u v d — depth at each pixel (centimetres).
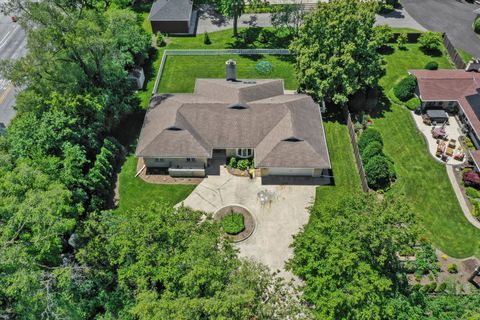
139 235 3153
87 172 4534
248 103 4906
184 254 2989
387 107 5550
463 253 4025
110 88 5166
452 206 4428
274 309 2923
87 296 3469
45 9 4503
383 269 3166
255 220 4303
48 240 3183
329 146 5056
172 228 3139
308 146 4562
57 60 4706
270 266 3944
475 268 3906
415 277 3822
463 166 4800
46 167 3912
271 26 7025
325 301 2952
